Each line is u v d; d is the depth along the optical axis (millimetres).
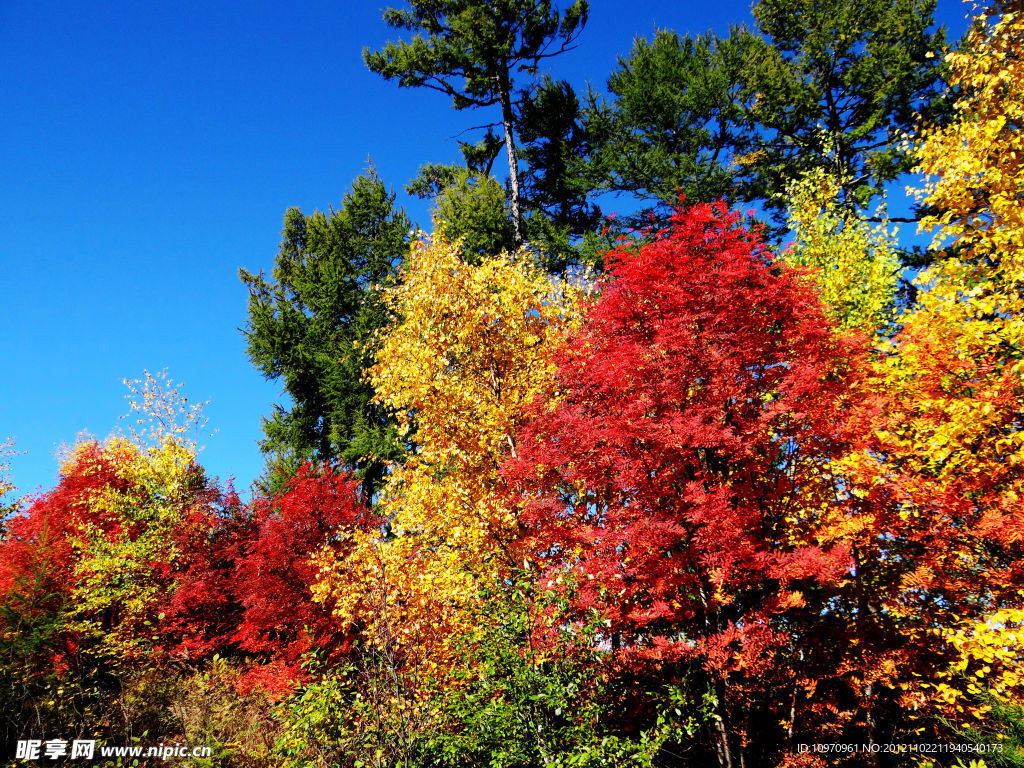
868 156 16375
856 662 6590
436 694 6699
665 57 18688
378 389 11016
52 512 13992
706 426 6059
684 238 7441
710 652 6055
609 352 7215
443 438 10258
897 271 11477
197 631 13633
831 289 10711
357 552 9359
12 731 7840
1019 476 5926
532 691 5629
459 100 19906
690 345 6598
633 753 5539
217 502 16516
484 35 18109
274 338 21297
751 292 6734
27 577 9742
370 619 8594
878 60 16688
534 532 8477
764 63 18078
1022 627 5500
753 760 6816
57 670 8883
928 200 7293
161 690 10531
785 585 6148
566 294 11969
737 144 19484
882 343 6734
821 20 17906
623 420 6402
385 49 18891
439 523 9359
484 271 10727
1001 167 6633
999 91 6742
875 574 7035
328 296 22734
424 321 10648
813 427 6379
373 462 18375
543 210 21906
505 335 10602
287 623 11547
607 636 6812
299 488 12617
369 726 6180
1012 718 5105
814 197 13352
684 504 6398
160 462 16969
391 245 24125
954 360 6129
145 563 14422
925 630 6430
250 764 8320
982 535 5738
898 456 6777
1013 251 6523
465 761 6016
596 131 19719
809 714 7121
